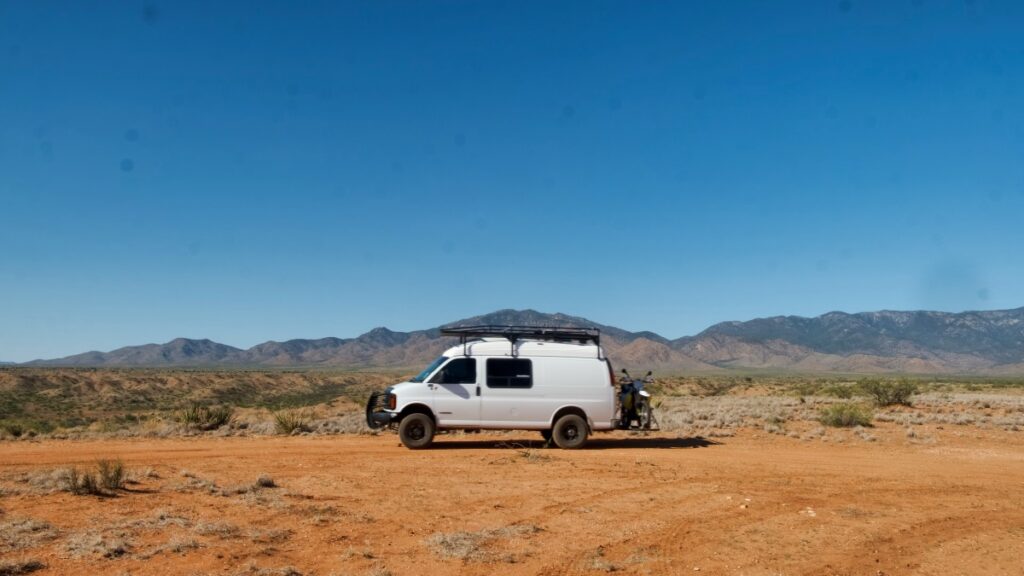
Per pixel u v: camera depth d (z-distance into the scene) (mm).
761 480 13562
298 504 10695
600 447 18203
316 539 8961
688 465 15102
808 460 16250
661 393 72188
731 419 25578
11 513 9500
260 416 38344
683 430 22219
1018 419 26875
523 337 18219
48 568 7484
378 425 17844
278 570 7648
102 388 89438
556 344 18000
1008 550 9344
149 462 14633
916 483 13625
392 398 17516
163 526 9109
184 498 10789
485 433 20875
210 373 120688
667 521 10359
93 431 24688
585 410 17734
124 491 11102
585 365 17891
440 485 12492
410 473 13633
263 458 15422
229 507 10312
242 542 8578
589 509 10953
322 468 14062
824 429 23031
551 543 9133
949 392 70125
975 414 32844
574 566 8266
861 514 11039
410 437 17344
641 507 11164
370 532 9391
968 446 19766
